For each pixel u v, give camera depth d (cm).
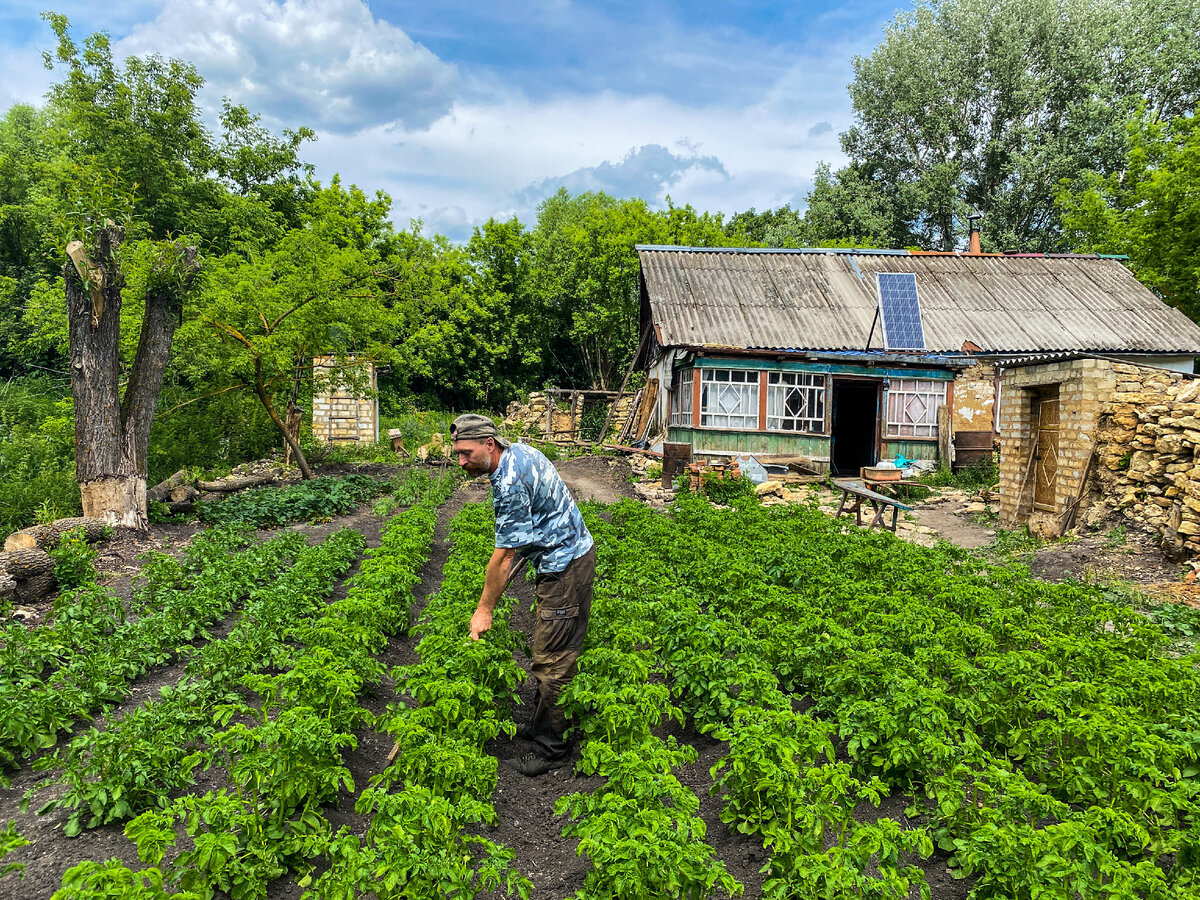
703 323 1939
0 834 313
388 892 292
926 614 604
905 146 3700
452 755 363
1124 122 3012
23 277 2644
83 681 516
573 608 461
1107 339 1956
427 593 834
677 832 301
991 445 1930
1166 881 316
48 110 3212
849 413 2388
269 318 1507
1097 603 681
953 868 361
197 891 300
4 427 1900
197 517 1259
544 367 3709
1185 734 403
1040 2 3312
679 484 1594
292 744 357
